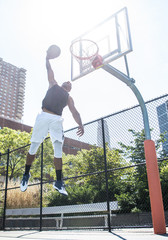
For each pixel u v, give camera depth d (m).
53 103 2.21
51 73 2.39
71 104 2.34
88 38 6.11
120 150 5.26
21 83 124.88
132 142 4.96
